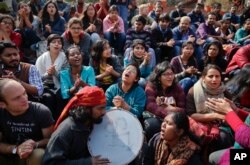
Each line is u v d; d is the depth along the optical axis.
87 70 4.11
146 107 3.67
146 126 3.49
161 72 3.66
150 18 7.36
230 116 2.75
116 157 2.65
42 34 6.03
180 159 2.63
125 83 3.68
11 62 3.52
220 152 2.95
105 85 4.46
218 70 3.53
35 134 2.78
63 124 2.55
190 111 3.62
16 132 2.74
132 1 8.91
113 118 2.75
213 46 4.97
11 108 2.61
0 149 2.69
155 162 2.79
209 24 7.36
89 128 2.64
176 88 3.76
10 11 7.87
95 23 6.68
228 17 8.67
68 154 2.56
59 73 4.13
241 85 3.28
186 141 2.70
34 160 2.62
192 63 4.98
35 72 3.68
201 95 3.56
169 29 6.57
